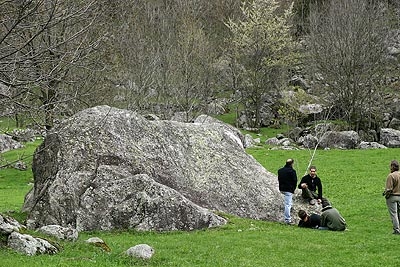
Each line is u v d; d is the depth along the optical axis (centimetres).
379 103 7594
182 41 7344
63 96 1678
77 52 1455
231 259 1717
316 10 8700
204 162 2747
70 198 2272
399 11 8906
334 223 2320
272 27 8238
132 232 2203
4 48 1287
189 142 2806
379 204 3008
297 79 9094
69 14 1323
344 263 1709
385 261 1731
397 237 2127
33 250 1507
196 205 2364
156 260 1630
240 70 8431
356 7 7456
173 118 6856
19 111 1330
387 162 4716
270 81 8462
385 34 7812
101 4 1470
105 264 1436
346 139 6188
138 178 2347
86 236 2044
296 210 2611
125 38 5438
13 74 1321
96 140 2483
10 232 1584
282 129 7956
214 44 8769
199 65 7381
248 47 8269
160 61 6675
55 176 2356
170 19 7988
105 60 2739
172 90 6831
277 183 2809
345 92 7175
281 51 8631
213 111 8512
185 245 1922
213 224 2319
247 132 7762
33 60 1323
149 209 2262
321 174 4262
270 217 2602
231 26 8488
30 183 4419
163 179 2538
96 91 3447
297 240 2066
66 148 2434
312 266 1656
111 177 2362
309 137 6406
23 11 1162
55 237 1758
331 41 7375
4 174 4669
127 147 2539
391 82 8238
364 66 7162
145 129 2686
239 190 2677
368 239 2094
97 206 2273
